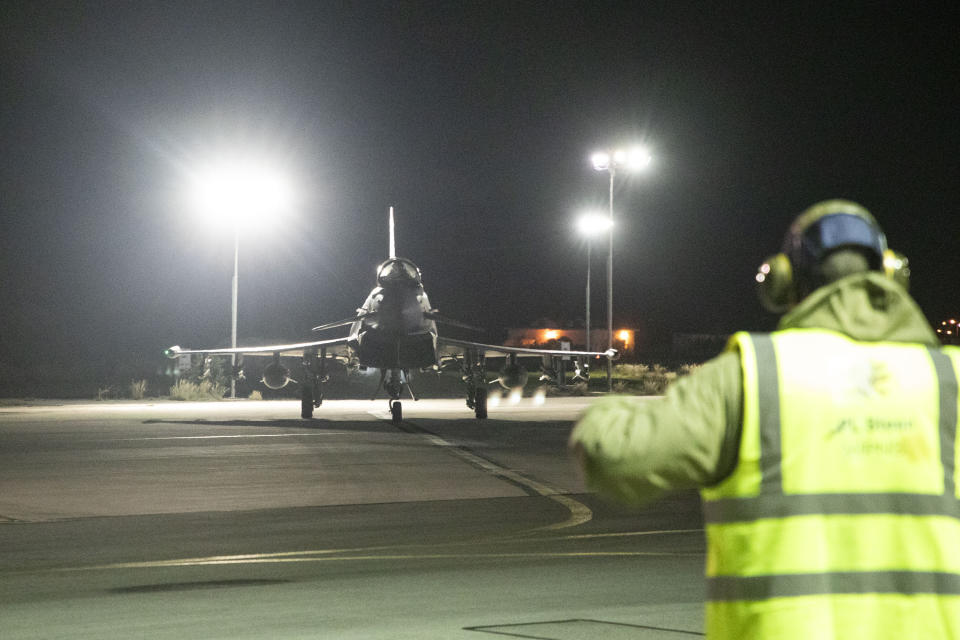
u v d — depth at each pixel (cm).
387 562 1383
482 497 2136
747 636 297
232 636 916
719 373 310
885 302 319
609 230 5547
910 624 294
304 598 1107
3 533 1706
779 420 302
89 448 2953
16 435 3316
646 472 304
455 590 1147
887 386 306
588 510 1962
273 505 2022
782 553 296
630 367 8919
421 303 3594
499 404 5153
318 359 4206
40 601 1109
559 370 4403
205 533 1695
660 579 1216
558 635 900
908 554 297
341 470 2519
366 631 930
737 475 304
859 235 329
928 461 303
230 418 4053
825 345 310
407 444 3094
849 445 302
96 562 1421
